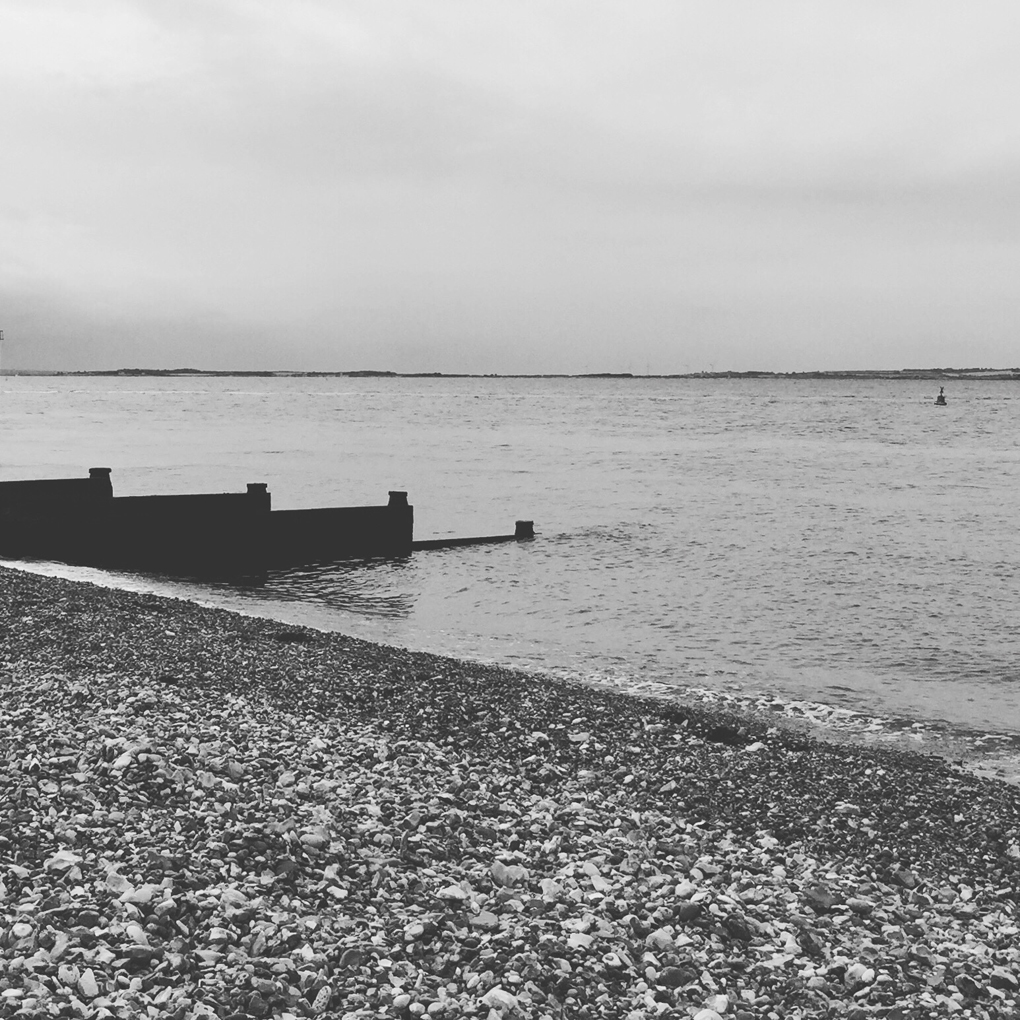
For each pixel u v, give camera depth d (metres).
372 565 36.84
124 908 8.42
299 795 11.41
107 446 90.06
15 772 10.99
